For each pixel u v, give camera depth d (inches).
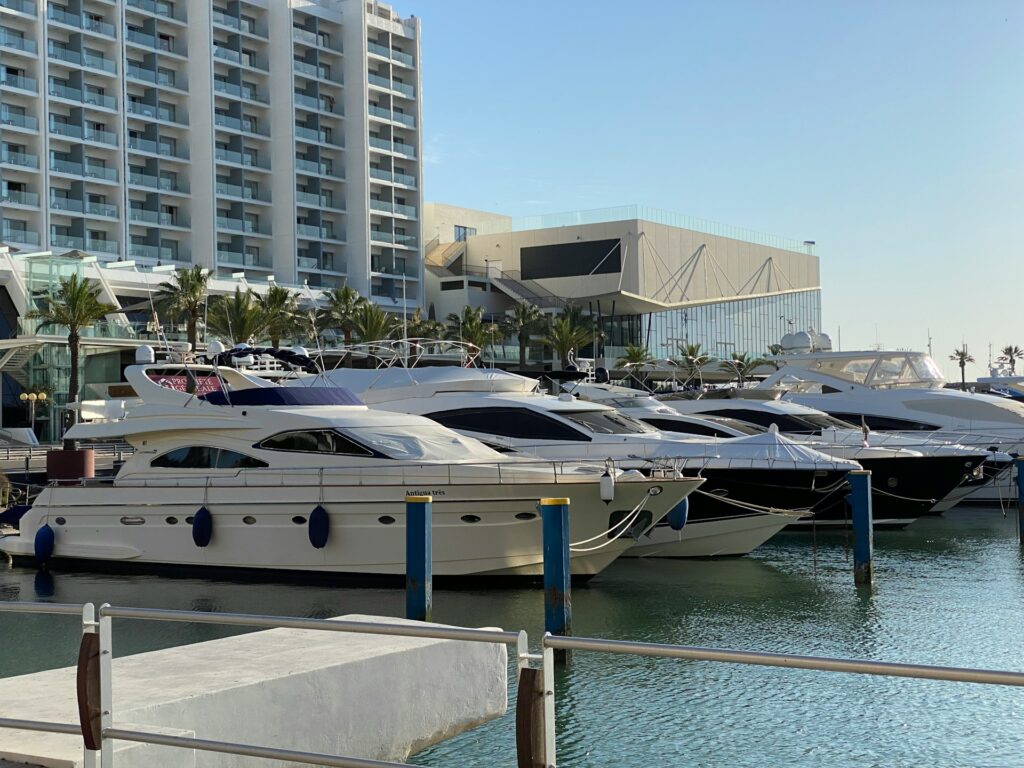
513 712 476.1
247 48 3533.5
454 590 764.0
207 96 3299.7
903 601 755.4
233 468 819.4
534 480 753.6
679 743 452.1
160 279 2711.6
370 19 3693.4
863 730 467.8
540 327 3272.6
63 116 3036.4
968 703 507.5
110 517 868.6
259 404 831.7
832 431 1198.9
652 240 3656.5
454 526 755.4
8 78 2883.9
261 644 358.6
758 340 4222.4
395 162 3806.6
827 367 1472.7
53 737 264.7
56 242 2957.7
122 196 3107.8
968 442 1321.4
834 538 1091.9
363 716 333.1
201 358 2321.6
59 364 2256.4
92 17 3139.8
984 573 876.0
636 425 1026.1
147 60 3262.8
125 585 811.4
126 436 860.6
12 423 2327.8
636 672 563.2
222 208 3373.5
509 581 768.9
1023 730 468.8
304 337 2802.7
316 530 768.9
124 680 305.1
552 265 3713.1
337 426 791.7
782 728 470.6
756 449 964.6
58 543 890.1
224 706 293.1
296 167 3494.1
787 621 692.7
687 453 962.1
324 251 3607.3
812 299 4571.9
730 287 4013.3
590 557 792.9
